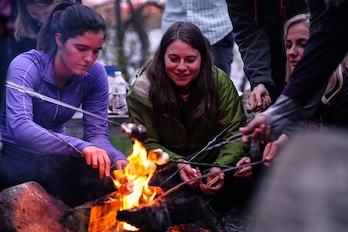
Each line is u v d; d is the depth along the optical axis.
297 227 1.96
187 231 3.64
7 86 4.00
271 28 4.77
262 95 4.43
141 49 10.44
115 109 5.56
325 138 2.06
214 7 5.91
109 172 3.82
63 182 4.16
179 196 4.10
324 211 1.93
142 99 4.20
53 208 3.70
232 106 4.27
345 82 4.05
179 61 4.05
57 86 4.20
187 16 5.93
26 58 4.15
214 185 4.14
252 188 4.25
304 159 2.01
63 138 3.94
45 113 4.21
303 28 4.14
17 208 3.55
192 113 4.19
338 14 3.02
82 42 3.93
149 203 3.37
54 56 4.15
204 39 4.13
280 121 3.13
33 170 4.16
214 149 4.34
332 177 1.96
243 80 9.33
